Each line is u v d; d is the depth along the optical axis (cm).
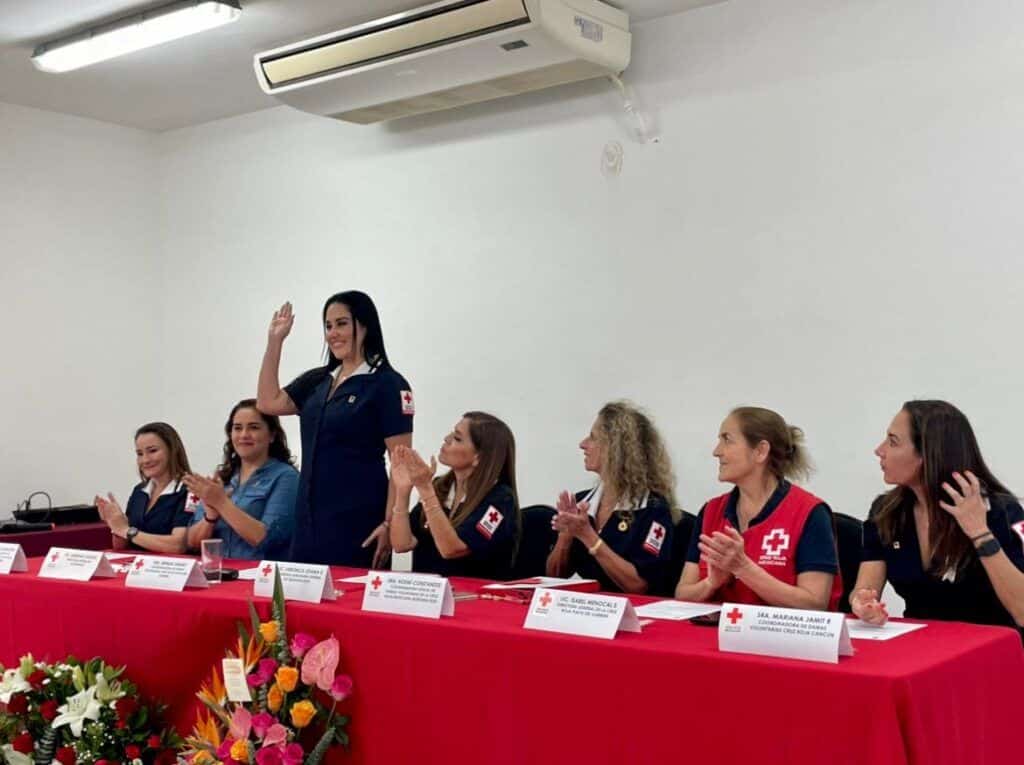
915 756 185
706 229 437
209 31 470
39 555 511
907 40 391
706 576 293
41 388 575
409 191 526
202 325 607
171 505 425
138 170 619
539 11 403
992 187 373
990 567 255
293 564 284
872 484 397
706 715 205
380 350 381
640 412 341
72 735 291
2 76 525
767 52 422
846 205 404
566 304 476
